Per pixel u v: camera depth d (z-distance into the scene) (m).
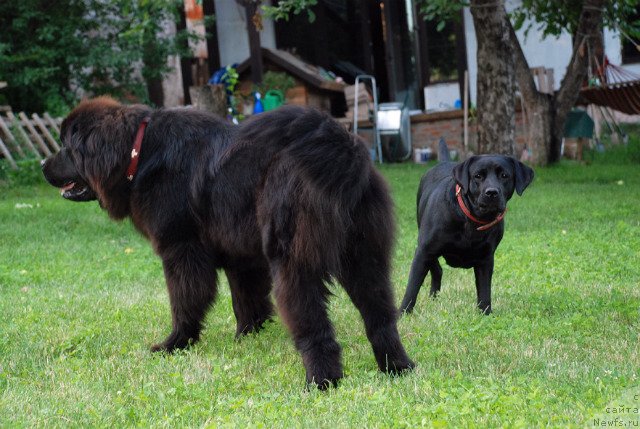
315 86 19.08
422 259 5.86
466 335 5.23
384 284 4.39
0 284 7.77
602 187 13.47
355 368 4.61
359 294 4.38
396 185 14.28
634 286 6.59
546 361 4.57
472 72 19.72
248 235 4.59
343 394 4.05
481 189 5.30
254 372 4.70
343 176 4.16
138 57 17.05
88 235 10.61
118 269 8.33
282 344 5.26
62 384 4.50
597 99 14.53
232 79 16.47
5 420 3.88
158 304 6.62
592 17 14.68
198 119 5.01
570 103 16.02
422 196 6.20
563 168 15.95
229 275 5.45
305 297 4.23
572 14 14.77
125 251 9.48
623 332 5.17
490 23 13.81
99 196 5.23
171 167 4.91
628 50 18.91
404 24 20.94
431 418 3.64
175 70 19.64
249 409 3.95
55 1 17.17
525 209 11.41
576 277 7.02
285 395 4.16
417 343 5.07
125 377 4.65
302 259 4.19
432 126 19.52
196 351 5.11
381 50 21.39
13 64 16.86
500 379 4.24
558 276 7.09
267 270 5.07
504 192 5.39
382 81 21.55
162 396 4.13
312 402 3.99
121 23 17.58
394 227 4.43
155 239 5.02
